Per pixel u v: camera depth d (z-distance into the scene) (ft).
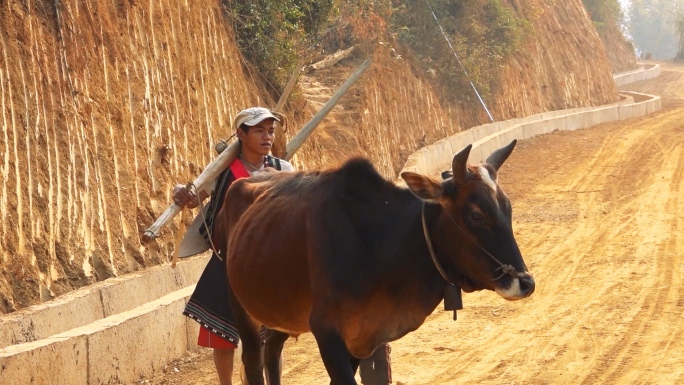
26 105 30.22
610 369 24.39
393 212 16.71
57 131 31.37
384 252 16.39
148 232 20.57
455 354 26.63
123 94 35.83
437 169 69.41
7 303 26.00
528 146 84.28
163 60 39.58
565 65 121.39
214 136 42.39
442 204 15.92
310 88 62.03
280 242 17.61
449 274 16.34
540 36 115.24
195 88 41.86
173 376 26.13
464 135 78.79
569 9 132.98
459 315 31.27
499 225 15.53
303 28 59.16
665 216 48.42
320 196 17.16
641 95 141.90
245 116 21.29
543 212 52.06
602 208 52.29
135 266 32.68
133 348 25.63
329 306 16.26
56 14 33.06
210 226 21.70
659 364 24.57
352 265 16.31
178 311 28.14
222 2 49.24
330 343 16.14
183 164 38.58
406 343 28.07
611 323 29.12
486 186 15.72
